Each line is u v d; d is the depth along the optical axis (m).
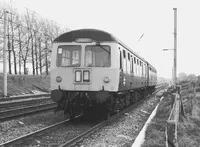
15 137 8.55
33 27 42.94
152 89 33.84
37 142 7.77
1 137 8.43
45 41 45.56
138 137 8.23
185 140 7.89
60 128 10.02
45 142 7.88
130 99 17.34
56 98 11.23
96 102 11.14
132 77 15.45
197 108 13.30
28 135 8.11
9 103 17.00
